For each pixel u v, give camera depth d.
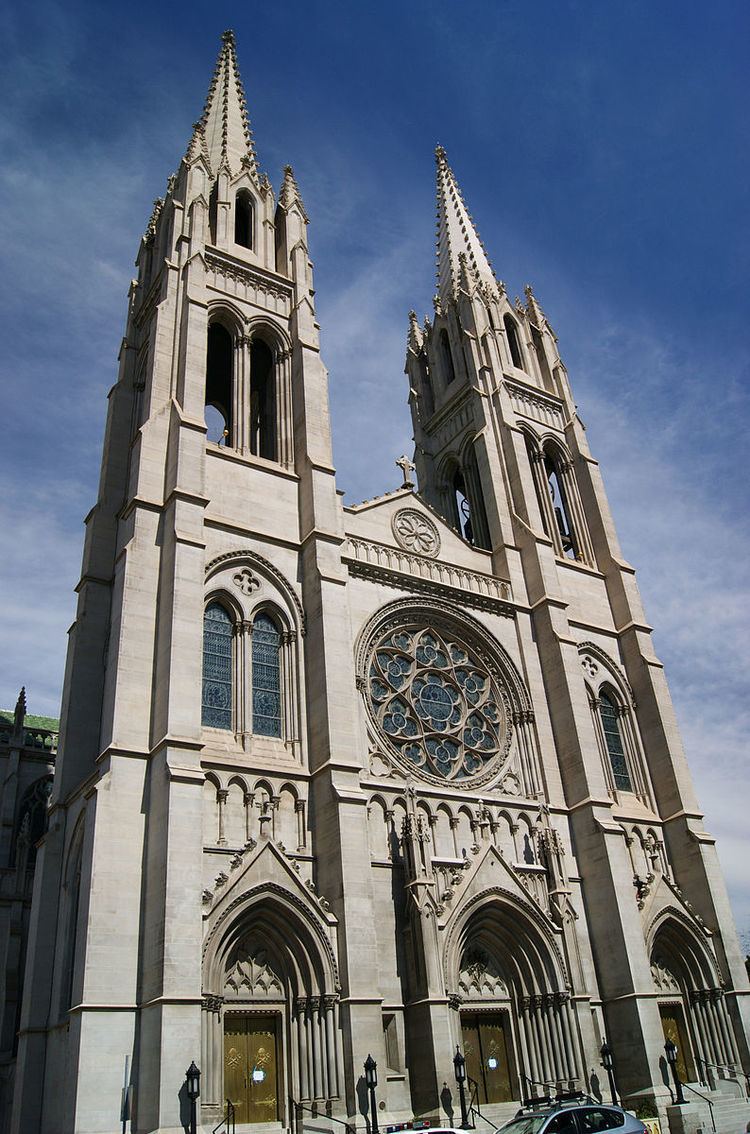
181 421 46.25
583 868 48.66
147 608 41.38
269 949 36.91
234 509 47.12
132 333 59.84
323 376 54.84
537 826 48.25
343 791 40.09
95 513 51.81
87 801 38.53
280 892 36.69
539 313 75.56
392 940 39.81
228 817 38.56
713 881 52.56
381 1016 36.66
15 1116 38.19
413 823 41.69
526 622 55.91
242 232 63.12
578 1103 28.39
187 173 58.56
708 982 49.41
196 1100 31.19
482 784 48.53
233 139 65.81
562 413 70.69
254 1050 35.12
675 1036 47.94
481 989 42.09
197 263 53.88
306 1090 34.69
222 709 42.19
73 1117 30.41
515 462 62.19
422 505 56.72
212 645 43.41
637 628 60.72
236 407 52.12
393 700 48.31
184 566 41.88
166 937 32.81
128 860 35.25
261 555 46.31
